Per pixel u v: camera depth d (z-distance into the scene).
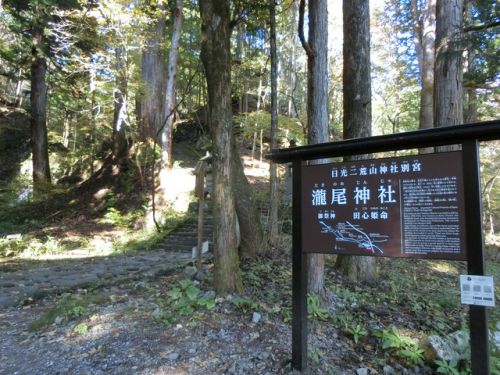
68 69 15.41
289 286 5.82
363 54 6.93
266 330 3.97
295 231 3.41
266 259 7.32
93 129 18.39
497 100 12.04
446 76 7.13
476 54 7.64
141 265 7.88
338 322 4.72
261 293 5.25
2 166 21.84
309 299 4.94
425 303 6.25
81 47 14.33
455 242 2.65
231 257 4.79
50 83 17.92
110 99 16.25
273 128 8.55
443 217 2.71
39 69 16.95
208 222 11.66
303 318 3.34
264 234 7.86
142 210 13.55
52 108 25.27
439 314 5.78
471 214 2.59
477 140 2.62
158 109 16.05
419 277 8.17
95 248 10.91
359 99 6.91
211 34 4.82
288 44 23.95
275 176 8.45
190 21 17.44
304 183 3.41
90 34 13.07
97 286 5.88
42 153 17.11
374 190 3.04
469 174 2.61
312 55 5.60
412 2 17.52
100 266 7.90
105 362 3.34
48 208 15.84
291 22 19.72
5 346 3.79
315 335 4.20
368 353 4.02
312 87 5.64
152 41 15.10
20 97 25.31
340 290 6.16
